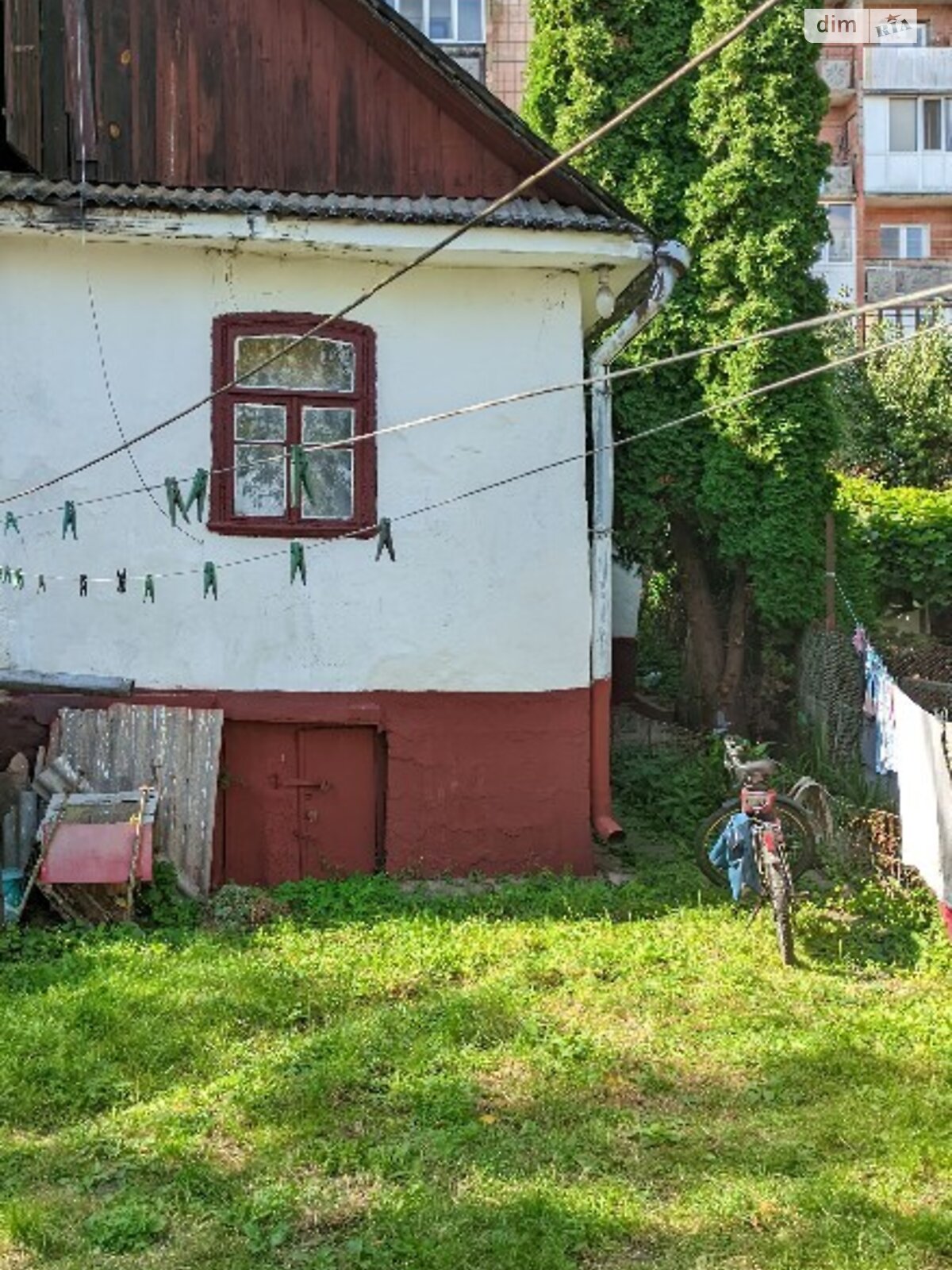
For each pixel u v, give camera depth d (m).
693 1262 4.94
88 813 9.32
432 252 5.78
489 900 9.53
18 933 8.56
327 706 10.29
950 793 8.41
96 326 10.05
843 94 29.47
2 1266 4.97
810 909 9.14
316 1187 5.46
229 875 10.30
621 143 13.03
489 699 10.49
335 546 10.28
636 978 7.96
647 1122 6.07
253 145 10.32
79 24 10.18
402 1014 7.23
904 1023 7.19
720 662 13.65
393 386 10.35
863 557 13.84
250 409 10.24
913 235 30.12
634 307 10.84
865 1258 4.91
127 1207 5.29
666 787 12.09
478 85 10.19
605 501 11.08
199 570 10.14
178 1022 7.05
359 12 10.20
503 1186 5.48
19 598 9.99
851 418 20.84
